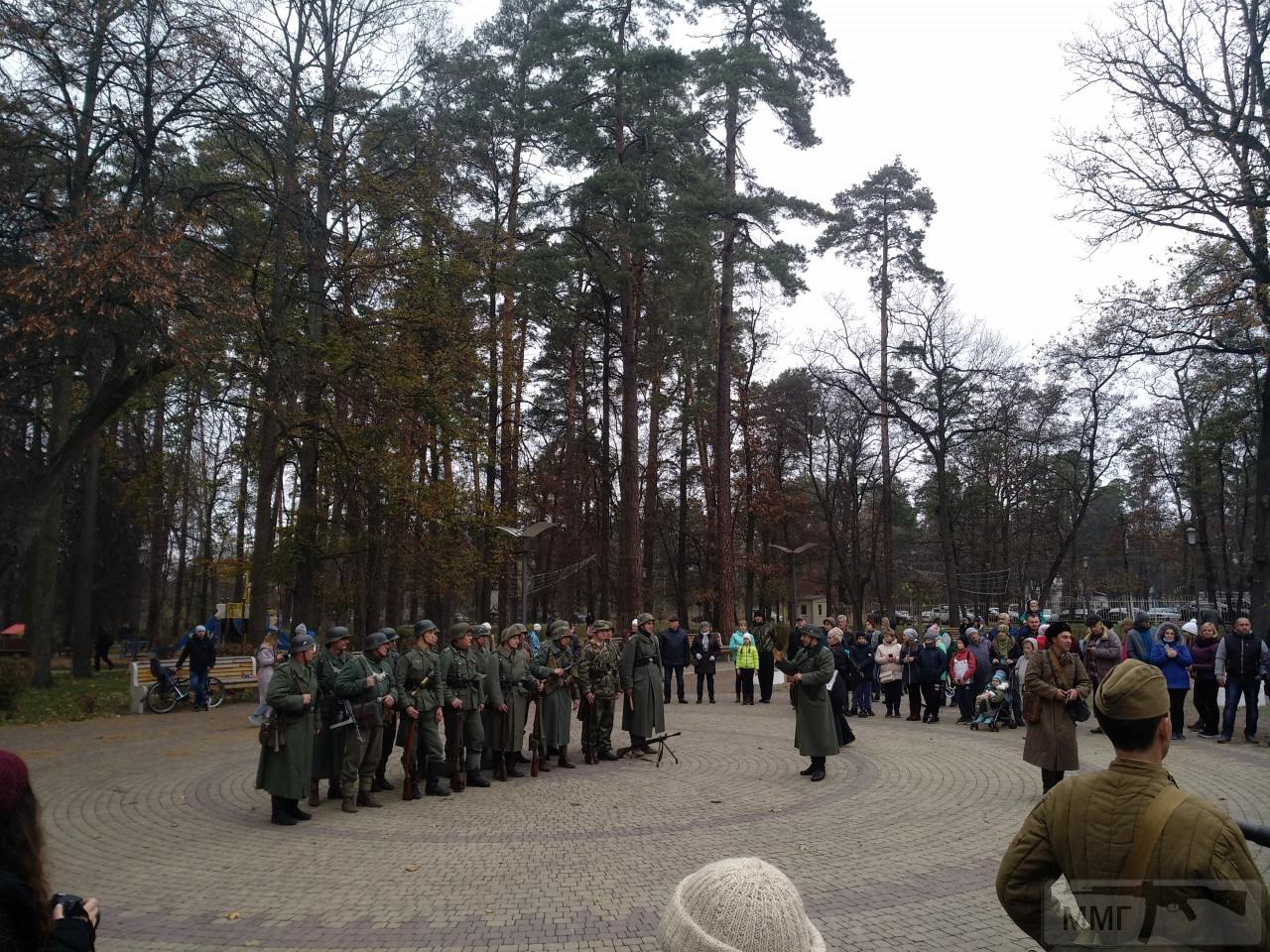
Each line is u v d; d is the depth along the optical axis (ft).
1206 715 46.85
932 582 162.91
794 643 65.00
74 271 46.42
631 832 27.84
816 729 36.47
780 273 82.28
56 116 52.70
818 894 21.39
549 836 27.45
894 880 22.54
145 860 24.95
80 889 22.30
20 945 7.48
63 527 121.90
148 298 47.42
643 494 142.10
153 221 51.78
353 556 87.86
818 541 165.99
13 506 58.39
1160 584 204.33
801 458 159.63
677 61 81.46
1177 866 7.51
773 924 6.14
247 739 48.29
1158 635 48.21
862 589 152.66
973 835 26.99
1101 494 151.94
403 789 33.96
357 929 19.22
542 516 138.41
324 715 31.83
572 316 95.09
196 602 186.19
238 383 69.41
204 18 55.72
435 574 79.87
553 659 41.42
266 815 30.60
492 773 39.47
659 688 43.75
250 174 69.36
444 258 74.84
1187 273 64.80
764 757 42.57
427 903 20.93
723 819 29.45
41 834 8.03
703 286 83.66
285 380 65.41
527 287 85.15
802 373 146.20
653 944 18.29
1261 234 59.57
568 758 43.55
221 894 21.74
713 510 146.00
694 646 69.21
